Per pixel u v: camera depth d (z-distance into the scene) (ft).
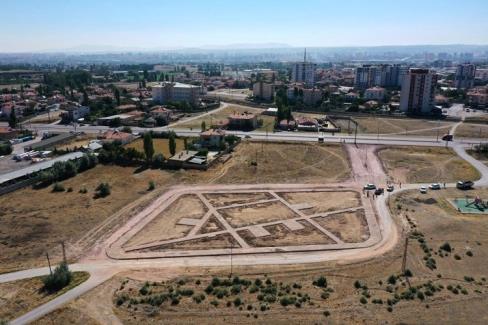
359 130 590.96
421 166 414.21
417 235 262.67
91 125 626.23
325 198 332.19
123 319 171.73
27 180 355.15
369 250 246.27
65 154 447.83
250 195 338.75
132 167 411.95
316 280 204.85
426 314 171.63
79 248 248.52
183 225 282.36
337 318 169.27
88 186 356.18
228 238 263.90
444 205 314.76
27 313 179.22
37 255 239.91
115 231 271.90
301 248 250.16
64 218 290.97
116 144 465.47
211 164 414.82
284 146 492.54
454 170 400.47
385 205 316.19
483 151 457.27
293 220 291.17
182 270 222.48
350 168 408.67
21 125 616.39
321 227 279.49
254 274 216.74
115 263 231.50
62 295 194.39
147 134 413.59
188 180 374.43
